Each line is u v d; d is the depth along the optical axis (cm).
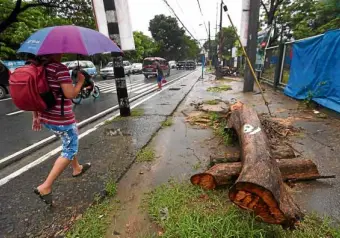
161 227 225
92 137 489
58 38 216
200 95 1069
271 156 250
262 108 723
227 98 952
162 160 371
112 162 366
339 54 575
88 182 308
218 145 426
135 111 724
